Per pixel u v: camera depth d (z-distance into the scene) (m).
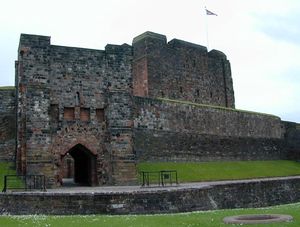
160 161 37.62
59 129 29.81
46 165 28.52
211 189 23.98
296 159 53.97
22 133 28.69
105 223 15.77
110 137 31.03
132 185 30.41
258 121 50.97
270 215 16.97
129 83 32.44
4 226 15.51
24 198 20.62
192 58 51.81
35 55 29.70
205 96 52.53
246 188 26.73
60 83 30.30
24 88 29.14
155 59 47.19
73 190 24.59
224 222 15.51
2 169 29.95
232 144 45.94
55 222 16.31
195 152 41.16
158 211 20.58
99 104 31.31
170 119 39.53
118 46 32.56
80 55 31.23
